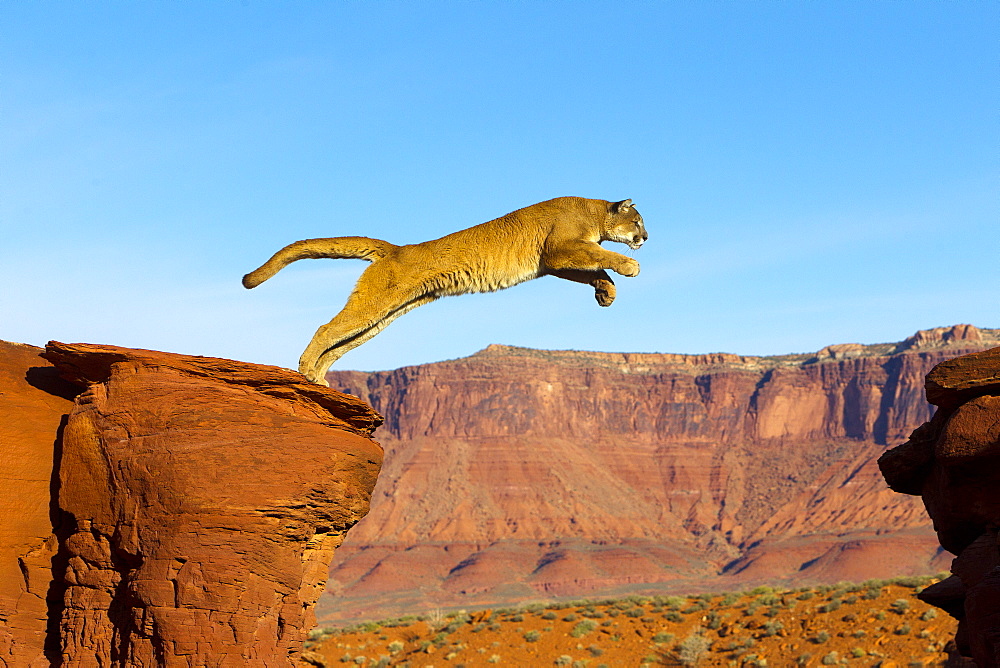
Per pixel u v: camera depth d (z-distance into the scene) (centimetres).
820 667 3834
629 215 1711
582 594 18500
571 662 4225
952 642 3628
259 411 1400
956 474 1388
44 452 1465
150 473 1338
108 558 1370
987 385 1366
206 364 1444
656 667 4181
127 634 1327
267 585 1333
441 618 5491
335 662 4584
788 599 4791
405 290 1551
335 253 1566
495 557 19888
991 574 1272
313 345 1505
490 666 4247
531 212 1631
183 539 1305
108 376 1477
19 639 1388
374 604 17400
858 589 4750
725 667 4100
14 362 1600
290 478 1364
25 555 1425
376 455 1489
